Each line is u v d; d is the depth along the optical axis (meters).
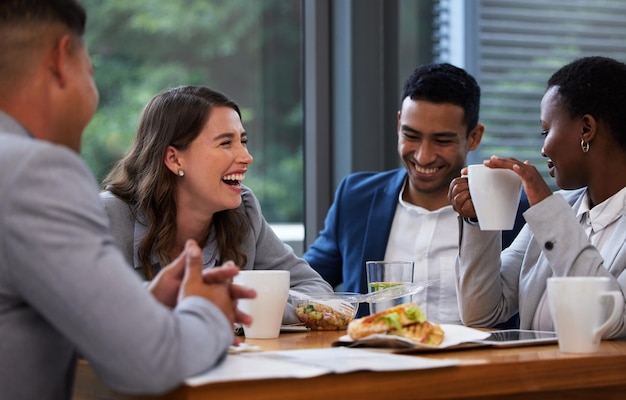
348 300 1.94
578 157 1.98
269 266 2.31
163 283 1.41
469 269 2.08
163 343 1.18
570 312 1.48
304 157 3.48
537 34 3.47
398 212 2.78
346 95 3.42
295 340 1.73
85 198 1.21
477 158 3.44
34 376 1.25
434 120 2.59
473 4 3.47
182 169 2.15
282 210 3.47
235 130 2.18
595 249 1.79
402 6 3.42
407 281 1.93
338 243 2.86
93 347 1.17
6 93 1.31
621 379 1.46
